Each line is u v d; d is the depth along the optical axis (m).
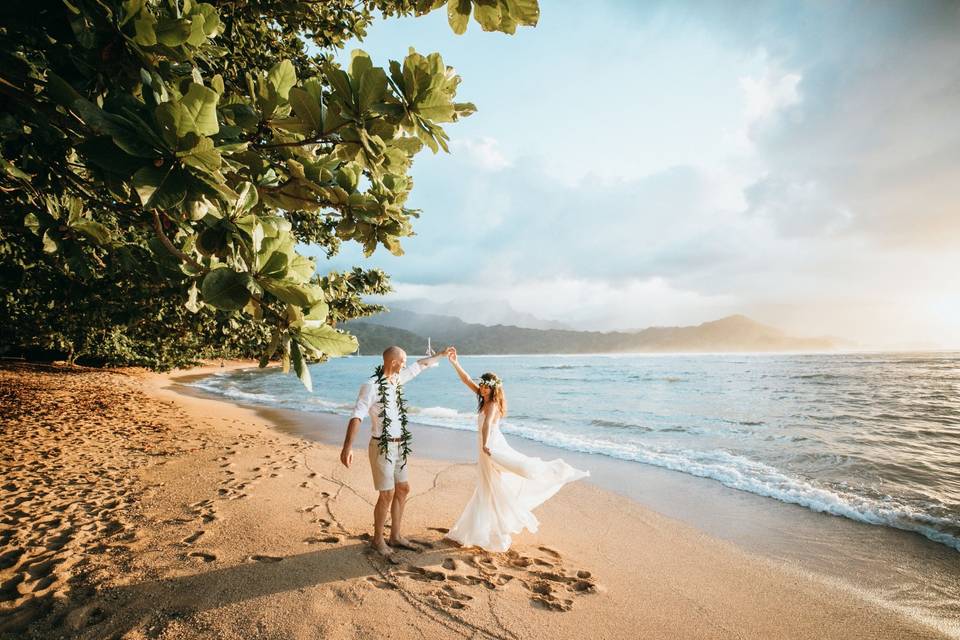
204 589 3.43
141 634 2.86
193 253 2.37
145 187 1.49
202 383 38.25
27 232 3.13
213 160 1.52
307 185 2.45
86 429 10.16
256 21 4.83
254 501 5.59
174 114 1.45
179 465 7.46
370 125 2.13
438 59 1.98
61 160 2.63
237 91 3.89
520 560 4.39
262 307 2.01
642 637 3.27
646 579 4.22
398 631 3.07
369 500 5.89
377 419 4.26
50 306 5.89
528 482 4.78
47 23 1.88
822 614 3.78
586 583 3.98
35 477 6.26
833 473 8.69
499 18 2.05
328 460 8.48
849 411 17.86
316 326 2.05
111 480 6.33
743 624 3.57
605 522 5.86
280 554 4.08
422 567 4.02
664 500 6.91
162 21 1.75
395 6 4.94
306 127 2.18
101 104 2.04
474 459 9.41
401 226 2.66
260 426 13.77
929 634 3.53
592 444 11.58
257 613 3.15
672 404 22.27
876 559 4.92
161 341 7.28
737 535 5.55
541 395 29.19
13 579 3.47
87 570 3.65
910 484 7.91
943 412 17.05
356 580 3.68
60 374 25.55
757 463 9.55
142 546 4.15
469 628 3.17
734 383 34.53
